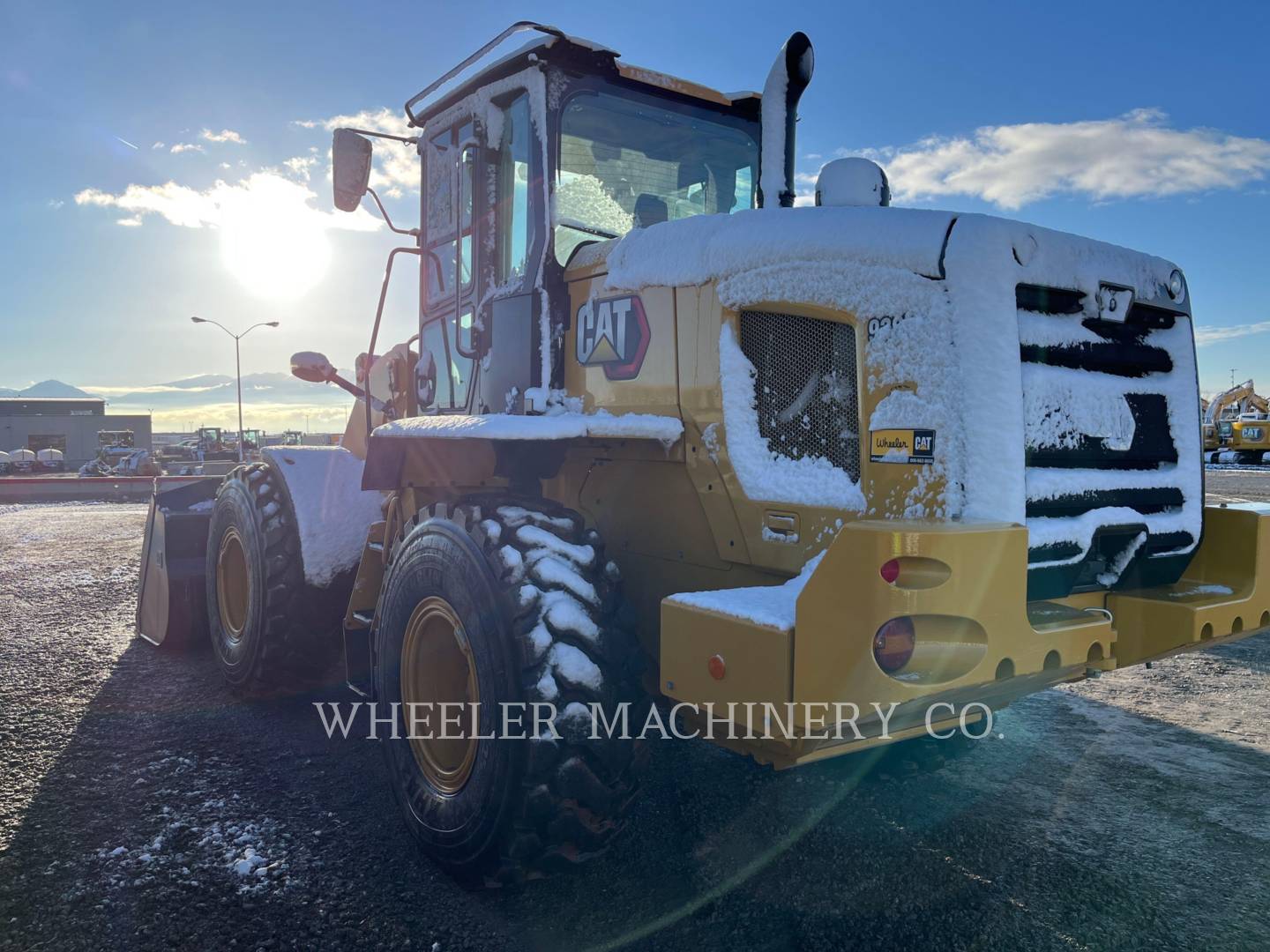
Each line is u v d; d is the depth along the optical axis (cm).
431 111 395
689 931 243
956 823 308
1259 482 2034
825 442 258
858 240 248
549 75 329
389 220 409
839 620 200
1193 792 335
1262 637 609
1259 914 250
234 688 442
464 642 265
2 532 1260
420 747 288
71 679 481
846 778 346
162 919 246
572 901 259
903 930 243
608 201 349
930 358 234
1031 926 245
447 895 262
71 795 327
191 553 536
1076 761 366
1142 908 254
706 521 287
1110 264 263
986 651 206
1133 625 272
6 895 259
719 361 275
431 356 409
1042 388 247
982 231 234
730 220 280
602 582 268
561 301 330
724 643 222
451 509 290
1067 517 255
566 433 277
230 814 313
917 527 199
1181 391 293
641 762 257
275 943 236
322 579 411
